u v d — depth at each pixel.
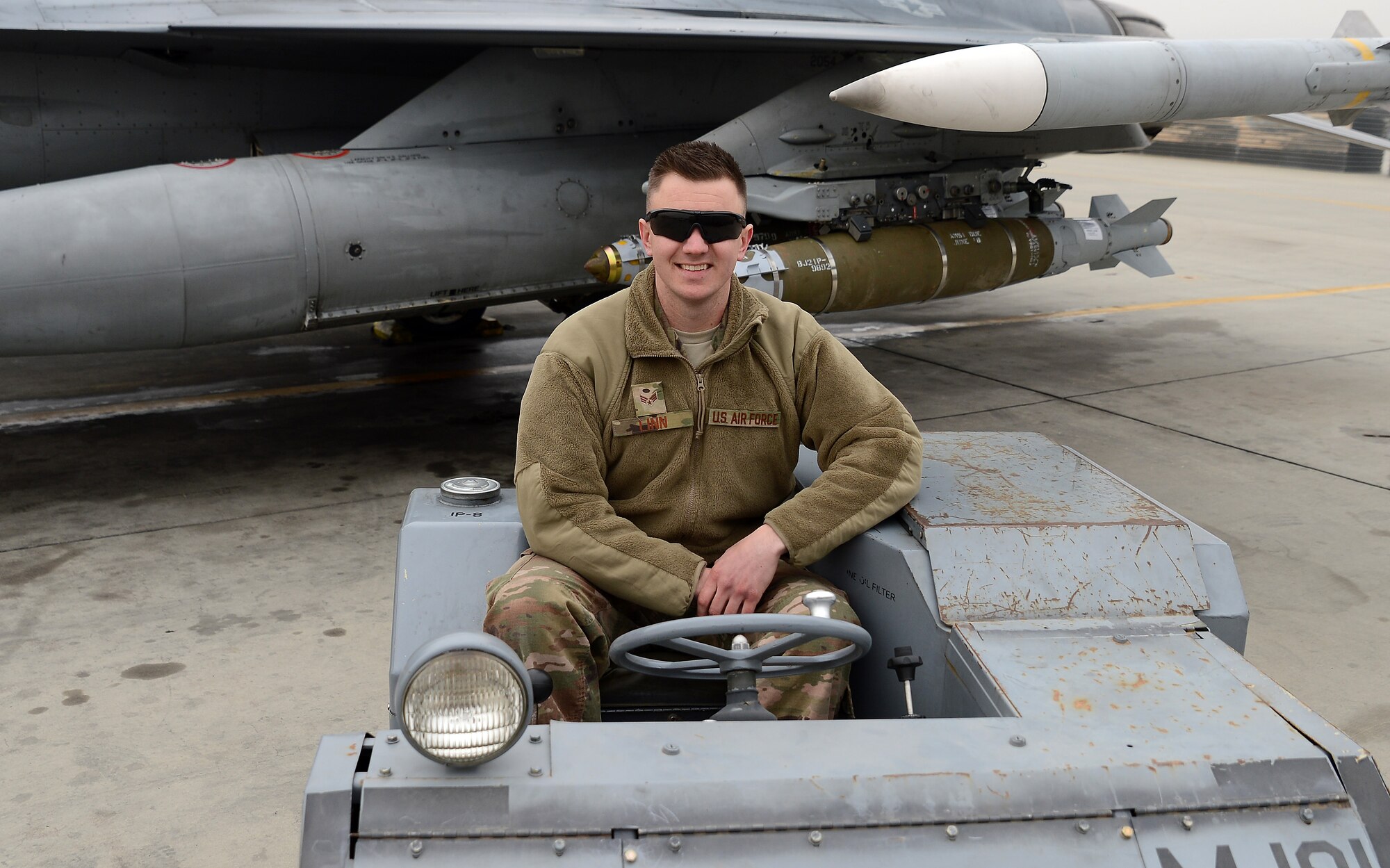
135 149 5.96
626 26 5.44
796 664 1.86
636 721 2.19
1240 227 15.41
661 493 2.17
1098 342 8.91
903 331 9.30
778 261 5.88
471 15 5.58
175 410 6.80
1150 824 1.48
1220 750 1.55
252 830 2.85
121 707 3.45
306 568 4.54
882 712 2.13
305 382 7.48
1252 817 1.49
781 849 1.42
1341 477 5.72
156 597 4.25
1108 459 5.93
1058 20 8.00
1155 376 7.80
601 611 2.10
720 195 1.99
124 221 4.93
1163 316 10.01
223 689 3.57
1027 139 6.79
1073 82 4.98
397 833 1.39
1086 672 1.74
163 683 3.60
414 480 5.57
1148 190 19.30
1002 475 2.30
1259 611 4.17
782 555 2.08
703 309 2.11
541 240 5.88
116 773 3.10
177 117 6.02
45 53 5.61
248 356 8.21
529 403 2.11
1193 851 1.46
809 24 6.19
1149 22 8.98
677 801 1.44
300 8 5.52
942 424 6.51
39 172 5.79
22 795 2.99
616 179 6.11
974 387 7.43
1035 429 6.46
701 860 1.41
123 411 6.77
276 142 6.25
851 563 2.18
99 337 5.04
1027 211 7.34
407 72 6.45
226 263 5.11
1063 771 1.50
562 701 1.93
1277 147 24.86
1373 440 6.36
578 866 1.39
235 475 5.66
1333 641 3.92
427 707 1.40
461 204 5.65
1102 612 1.92
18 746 3.22
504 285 5.91
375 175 5.51
